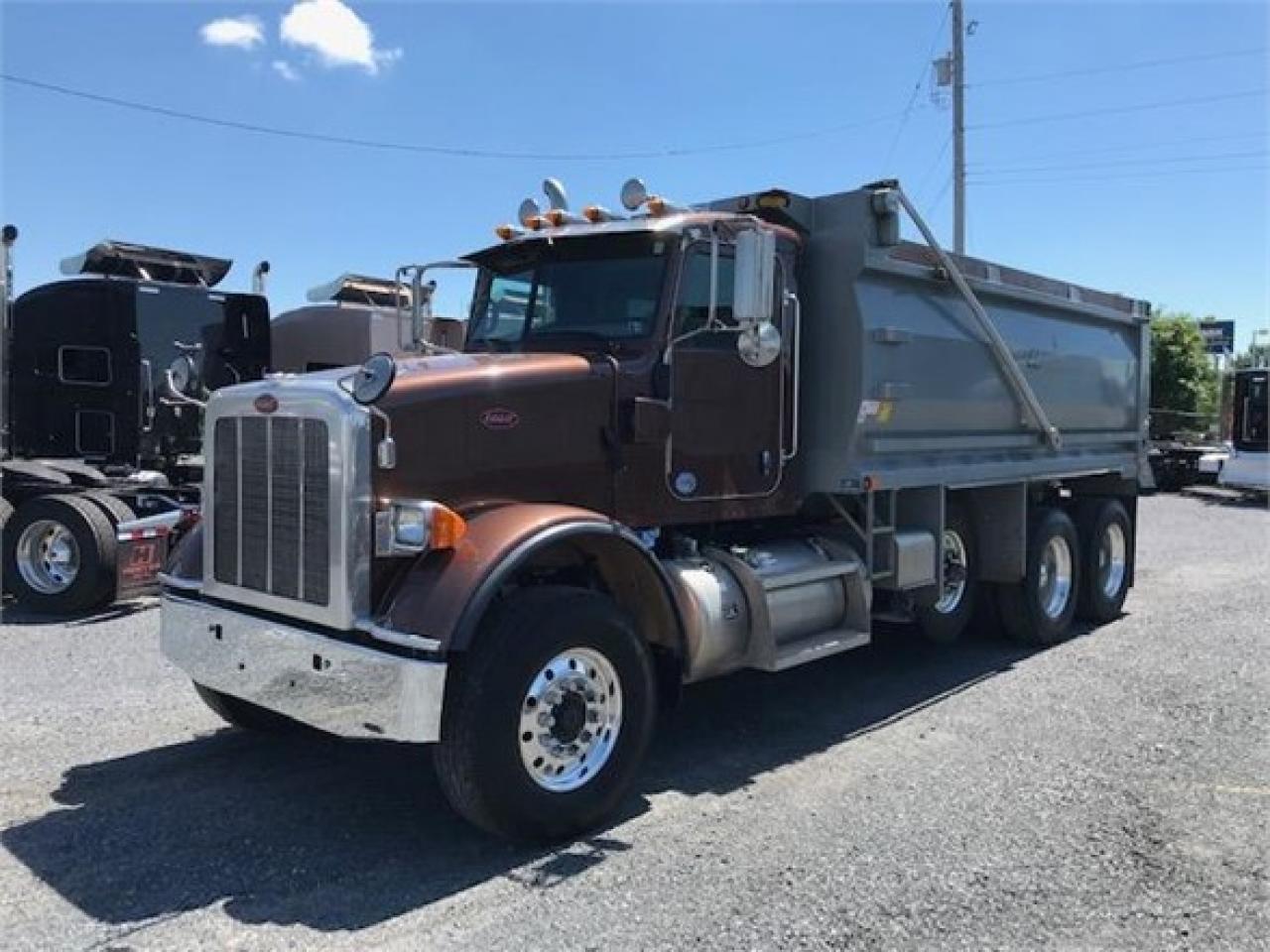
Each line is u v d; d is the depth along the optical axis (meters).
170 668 7.38
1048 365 8.84
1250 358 36.34
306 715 4.50
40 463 9.72
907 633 9.09
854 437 6.48
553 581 5.07
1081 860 4.39
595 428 5.23
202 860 4.36
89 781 5.25
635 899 4.02
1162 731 6.15
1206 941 3.74
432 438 4.63
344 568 4.37
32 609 9.26
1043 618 8.52
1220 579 12.22
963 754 5.76
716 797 5.11
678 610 5.16
